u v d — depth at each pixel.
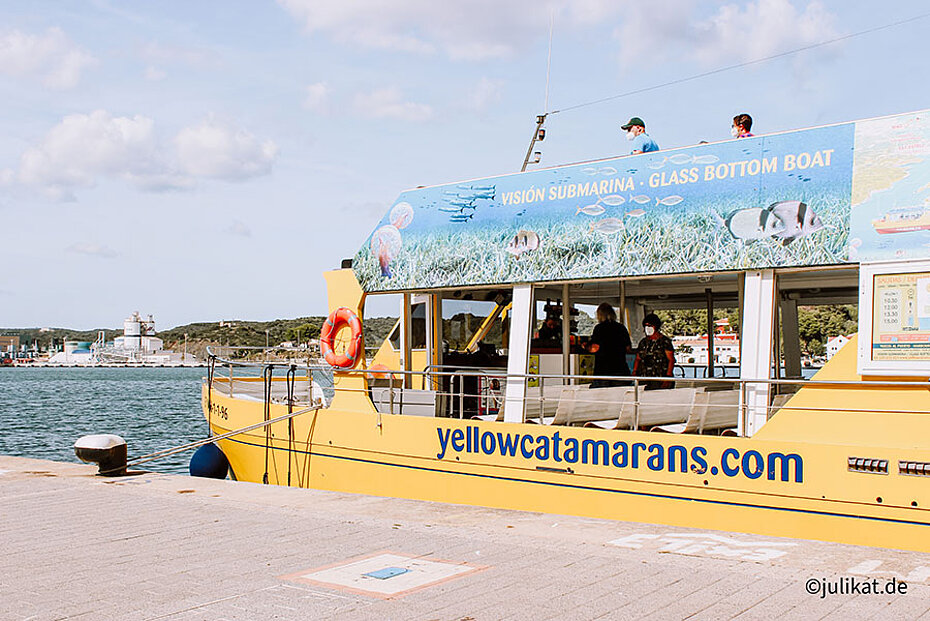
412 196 11.20
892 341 7.62
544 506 9.45
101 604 5.32
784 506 7.98
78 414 46.44
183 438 33.03
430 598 5.34
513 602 5.23
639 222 9.21
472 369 12.66
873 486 7.56
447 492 10.27
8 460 11.79
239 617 5.04
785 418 8.12
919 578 5.66
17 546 6.86
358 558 6.37
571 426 9.93
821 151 8.13
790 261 8.23
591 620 4.90
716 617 4.92
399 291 11.38
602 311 11.30
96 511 8.27
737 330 12.15
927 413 7.46
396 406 12.51
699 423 9.07
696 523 8.45
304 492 9.27
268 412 12.46
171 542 6.96
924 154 7.58
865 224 7.83
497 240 10.32
